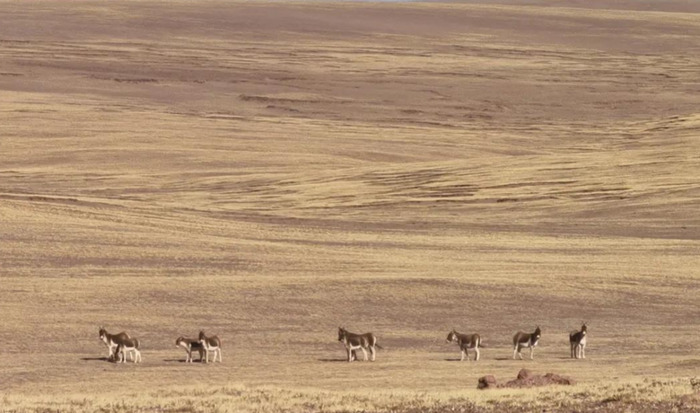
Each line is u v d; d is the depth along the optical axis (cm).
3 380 14350
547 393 10075
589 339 17950
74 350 16938
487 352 16862
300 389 11938
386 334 18475
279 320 19312
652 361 15512
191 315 19488
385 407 9619
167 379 14212
